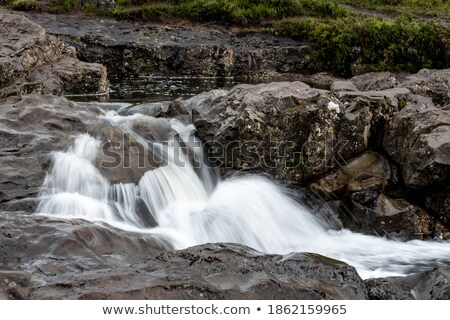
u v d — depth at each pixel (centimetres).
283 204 848
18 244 598
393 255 771
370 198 834
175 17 2056
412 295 606
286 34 1936
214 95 1038
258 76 1795
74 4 2045
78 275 539
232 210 816
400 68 1725
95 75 1396
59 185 788
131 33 1873
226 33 1959
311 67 1816
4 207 727
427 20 2080
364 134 880
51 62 1407
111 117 979
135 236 677
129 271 548
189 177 882
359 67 1739
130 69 1753
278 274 567
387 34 1742
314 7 2089
